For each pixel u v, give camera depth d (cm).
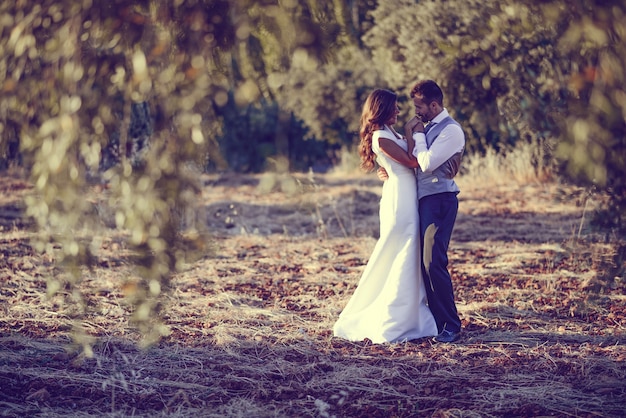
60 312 611
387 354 514
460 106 1256
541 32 329
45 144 306
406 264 540
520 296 675
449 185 538
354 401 434
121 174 309
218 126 311
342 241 989
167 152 299
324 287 729
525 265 806
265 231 1084
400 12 1363
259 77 326
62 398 437
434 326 552
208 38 300
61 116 302
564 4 286
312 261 858
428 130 534
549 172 1475
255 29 311
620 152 287
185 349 527
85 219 327
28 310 617
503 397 432
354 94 1844
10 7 314
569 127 280
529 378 464
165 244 314
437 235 532
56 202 313
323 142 2266
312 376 478
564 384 454
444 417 404
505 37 327
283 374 480
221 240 995
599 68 278
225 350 525
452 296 544
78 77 302
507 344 537
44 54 321
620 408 417
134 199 304
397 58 1407
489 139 1653
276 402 433
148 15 312
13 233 980
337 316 616
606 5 275
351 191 1430
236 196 1501
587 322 595
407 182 541
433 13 1259
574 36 280
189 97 288
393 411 417
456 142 523
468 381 462
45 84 319
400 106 1489
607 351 515
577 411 412
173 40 306
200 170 332
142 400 436
